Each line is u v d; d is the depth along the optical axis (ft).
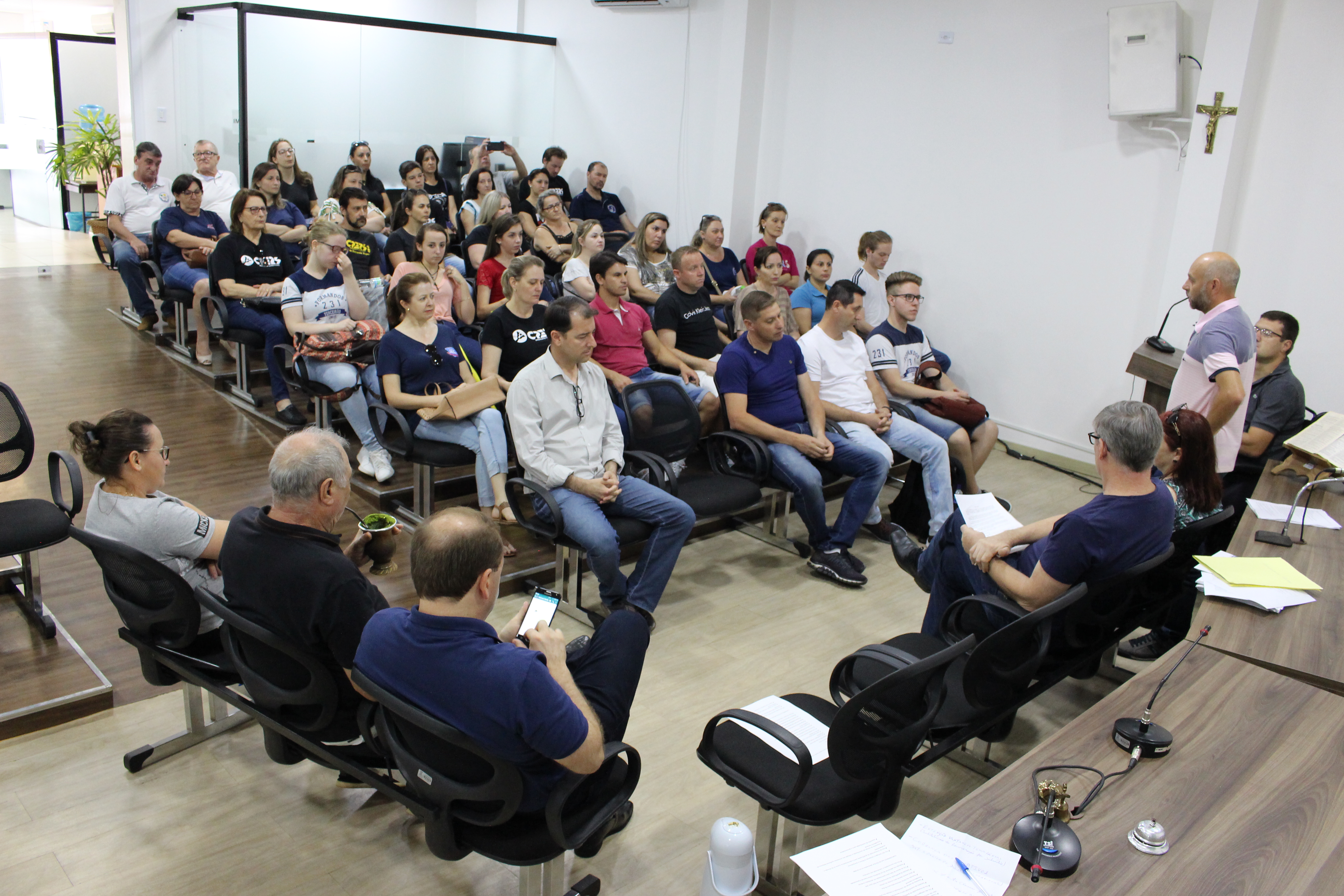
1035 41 18.10
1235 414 12.30
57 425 15.15
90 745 8.42
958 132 19.54
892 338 15.64
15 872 6.91
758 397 13.39
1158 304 17.20
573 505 10.67
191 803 7.83
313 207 22.11
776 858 7.34
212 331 18.26
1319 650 7.55
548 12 26.99
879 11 20.36
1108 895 4.86
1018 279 19.12
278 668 6.79
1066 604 7.18
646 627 7.29
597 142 26.58
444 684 5.50
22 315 21.35
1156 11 15.93
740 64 22.26
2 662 9.09
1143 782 5.80
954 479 15.24
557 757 5.52
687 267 15.61
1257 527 10.33
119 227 19.89
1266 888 4.95
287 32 21.71
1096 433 7.83
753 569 13.41
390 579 11.36
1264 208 16.05
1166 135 16.74
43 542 8.81
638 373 14.65
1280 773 5.94
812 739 6.97
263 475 13.97
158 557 7.58
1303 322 15.96
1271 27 15.39
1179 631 10.80
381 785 6.52
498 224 16.44
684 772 8.70
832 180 21.91
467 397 12.20
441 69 24.70
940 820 5.39
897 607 12.46
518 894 7.11
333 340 13.80
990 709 7.57
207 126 22.70
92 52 34.19
